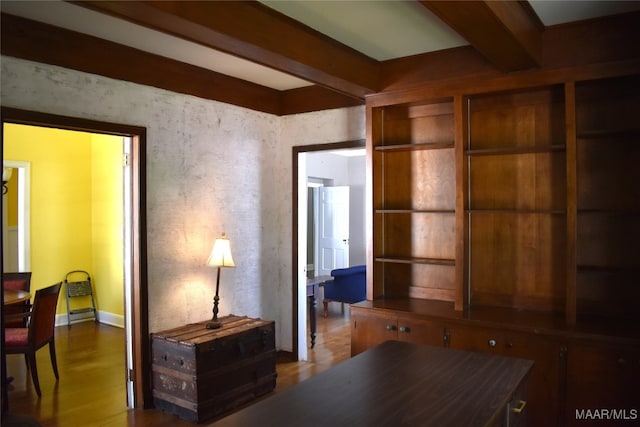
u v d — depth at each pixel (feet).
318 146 14.64
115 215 19.47
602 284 10.20
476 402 5.54
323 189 28.12
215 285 13.48
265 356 12.58
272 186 15.37
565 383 9.12
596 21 9.32
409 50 11.09
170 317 12.29
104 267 20.04
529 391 9.48
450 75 10.98
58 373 13.91
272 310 15.40
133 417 11.14
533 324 9.63
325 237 28.07
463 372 6.63
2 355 9.28
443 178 12.26
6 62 9.36
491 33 8.01
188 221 12.77
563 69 9.67
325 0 8.30
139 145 11.59
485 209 11.49
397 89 11.70
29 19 9.58
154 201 11.96
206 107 13.21
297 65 9.45
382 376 6.48
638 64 8.96
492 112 11.44
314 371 14.23
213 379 11.17
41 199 19.01
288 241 15.34
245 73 13.51
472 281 11.75
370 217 12.41
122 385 13.14
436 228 12.36
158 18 6.89
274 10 8.59
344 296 19.97
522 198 11.12
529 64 9.71
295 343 15.21
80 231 20.22
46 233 19.16
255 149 14.71
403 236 12.83
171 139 12.33
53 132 19.34
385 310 11.34
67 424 10.71
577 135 9.64
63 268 19.70
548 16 9.18
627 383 8.55
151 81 11.81
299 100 15.03
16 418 9.07
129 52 11.31
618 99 9.91
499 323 9.81
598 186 10.16
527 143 11.02
